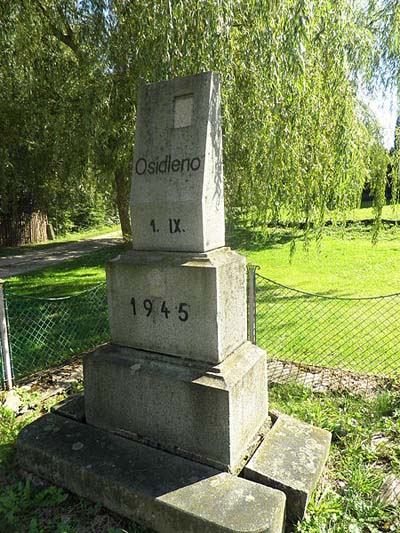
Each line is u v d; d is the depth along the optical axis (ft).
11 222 60.54
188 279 7.93
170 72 13.23
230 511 6.53
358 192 16.72
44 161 37.32
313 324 18.67
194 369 8.05
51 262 43.91
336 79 13.17
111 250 52.16
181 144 8.23
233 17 13.47
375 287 25.82
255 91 13.75
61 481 8.11
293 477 7.42
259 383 8.87
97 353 9.14
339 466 8.68
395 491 7.88
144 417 8.50
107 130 21.01
